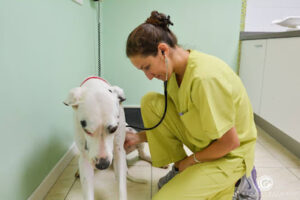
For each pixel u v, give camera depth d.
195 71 0.85
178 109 1.05
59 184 1.25
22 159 0.97
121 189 1.01
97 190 1.21
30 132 1.03
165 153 1.17
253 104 2.13
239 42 2.33
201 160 0.96
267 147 1.72
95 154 0.78
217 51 2.35
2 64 0.82
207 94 0.81
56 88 1.28
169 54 0.85
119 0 2.19
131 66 2.32
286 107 1.65
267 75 1.88
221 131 0.82
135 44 0.81
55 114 1.28
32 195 1.05
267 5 2.25
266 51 1.88
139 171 1.38
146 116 1.16
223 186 0.96
